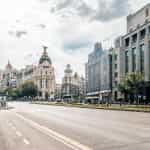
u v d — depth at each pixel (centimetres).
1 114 4009
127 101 9038
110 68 11869
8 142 1408
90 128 2005
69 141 1391
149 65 8250
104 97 12175
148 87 8056
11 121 2731
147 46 8356
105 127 2055
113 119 2869
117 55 10738
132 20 9906
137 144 1260
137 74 7831
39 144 1316
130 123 2356
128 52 9662
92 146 1234
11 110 5428
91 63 14438
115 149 1149
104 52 12719
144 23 8919
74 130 1888
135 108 5209
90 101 10331
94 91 13812
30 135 1659
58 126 2194
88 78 14888
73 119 2950
